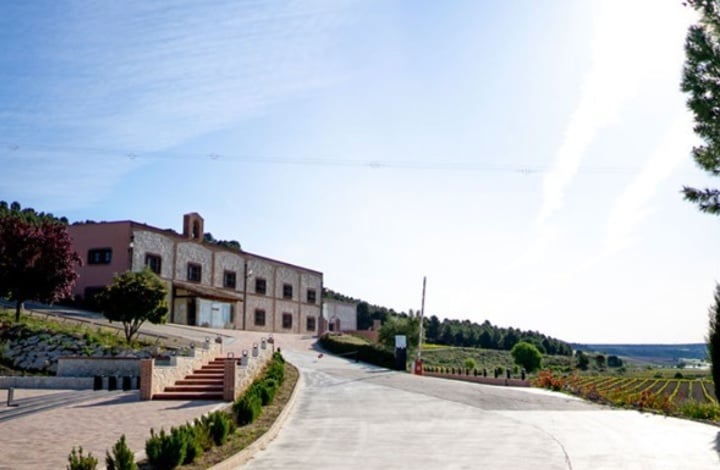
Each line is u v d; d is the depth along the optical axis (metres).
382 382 29.73
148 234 47.19
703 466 11.62
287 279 66.62
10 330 28.23
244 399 15.62
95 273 45.75
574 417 19.14
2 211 60.75
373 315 102.12
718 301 17.31
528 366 65.38
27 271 30.25
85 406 18.66
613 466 11.55
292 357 42.59
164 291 31.27
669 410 21.78
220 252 56.31
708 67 8.80
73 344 27.42
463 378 41.72
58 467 10.17
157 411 17.45
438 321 108.94
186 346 32.62
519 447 13.45
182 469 10.09
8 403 18.86
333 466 11.26
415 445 13.56
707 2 8.73
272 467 11.12
